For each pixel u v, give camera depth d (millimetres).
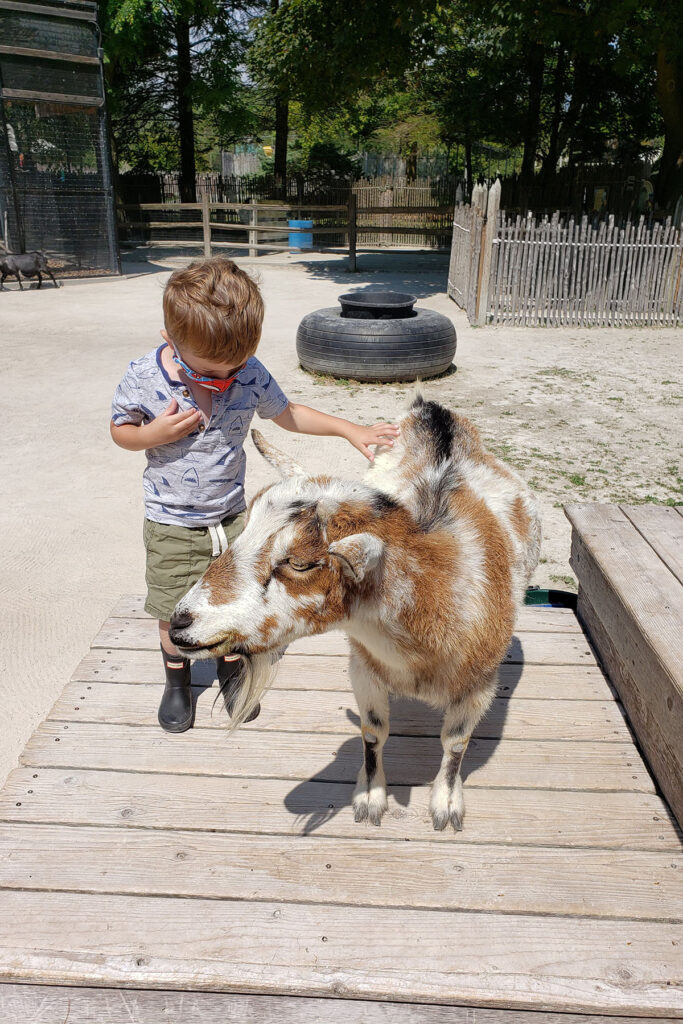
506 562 2920
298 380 10344
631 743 3412
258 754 3322
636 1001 2283
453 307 16141
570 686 3803
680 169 18688
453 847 2850
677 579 3535
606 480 7098
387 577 2463
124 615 4441
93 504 6586
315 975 2355
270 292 17656
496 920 2555
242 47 26969
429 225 29250
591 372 11141
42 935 2480
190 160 29484
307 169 32469
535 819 2980
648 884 2699
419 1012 2365
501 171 36938
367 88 18938
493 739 3424
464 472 3277
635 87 23688
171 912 2570
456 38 23625
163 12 23922
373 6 15531
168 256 24641
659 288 14586
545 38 14328
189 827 2926
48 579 5398
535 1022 2344
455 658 2664
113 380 10203
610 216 14055
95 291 17266
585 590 4203
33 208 18109
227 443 3037
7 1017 2443
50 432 8312
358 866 2764
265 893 2648
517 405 9453
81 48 17094
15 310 14828
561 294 14469
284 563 2322
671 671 2836
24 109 17250
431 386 10227
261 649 2410
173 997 2420
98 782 3148
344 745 3383
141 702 3646
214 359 2641
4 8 15797
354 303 10555
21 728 3943
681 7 13750
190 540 3123
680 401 9750
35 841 2852
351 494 2549
